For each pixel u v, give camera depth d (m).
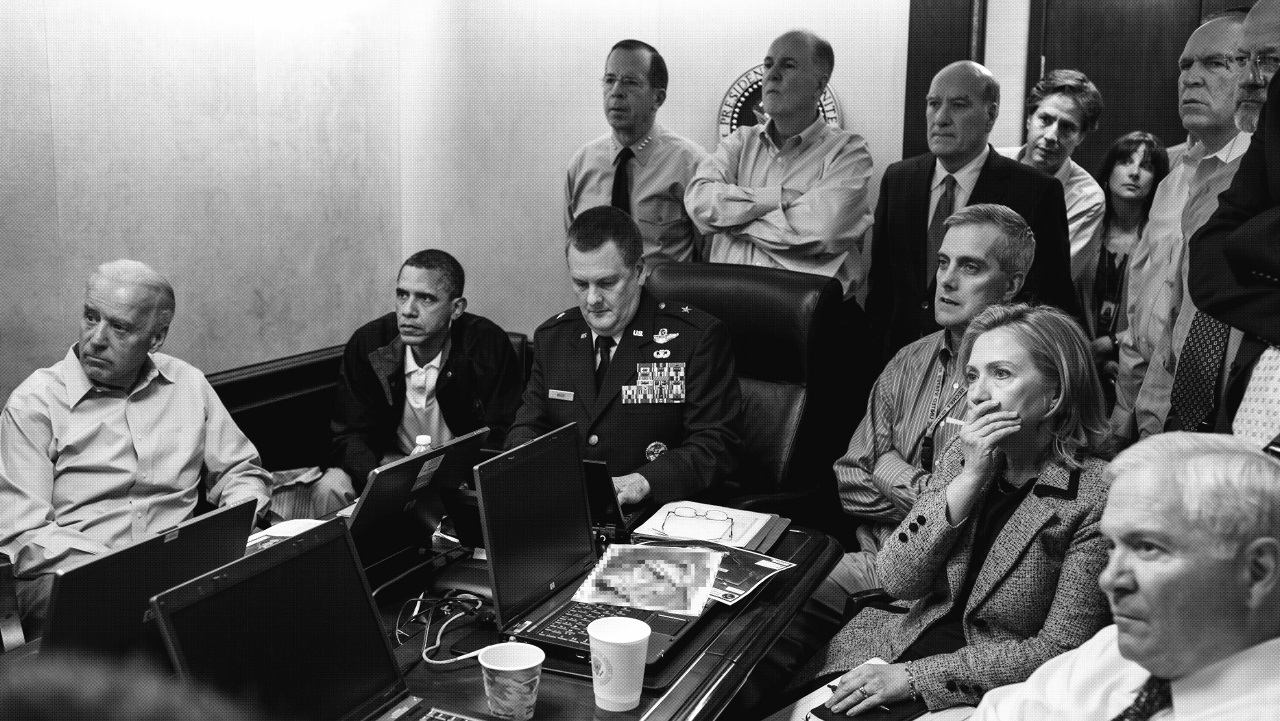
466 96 4.78
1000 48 4.29
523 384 3.62
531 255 4.86
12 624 1.95
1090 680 1.54
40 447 2.65
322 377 4.27
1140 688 1.43
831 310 3.15
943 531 2.08
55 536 2.54
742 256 3.98
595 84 4.66
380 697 1.57
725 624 1.97
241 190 3.86
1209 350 2.38
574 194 4.42
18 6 2.98
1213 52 2.93
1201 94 2.96
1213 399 2.38
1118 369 3.42
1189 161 3.18
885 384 2.94
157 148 3.49
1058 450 2.05
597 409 2.92
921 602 2.22
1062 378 2.02
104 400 2.73
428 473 2.09
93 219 3.28
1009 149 4.33
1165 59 4.11
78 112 3.20
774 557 2.29
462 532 2.22
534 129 4.75
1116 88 4.19
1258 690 1.25
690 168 4.25
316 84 4.20
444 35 4.74
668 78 4.61
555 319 3.07
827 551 2.38
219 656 1.33
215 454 2.89
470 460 2.24
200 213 3.69
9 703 0.31
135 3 3.36
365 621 1.58
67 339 3.23
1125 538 1.30
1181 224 2.88
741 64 4.52
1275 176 1.88
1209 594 1.25
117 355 2.64
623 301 2.89
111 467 2.70
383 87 4.64
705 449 2.78
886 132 4.44
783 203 3.89
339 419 3.45
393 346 3.43
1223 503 1.24
